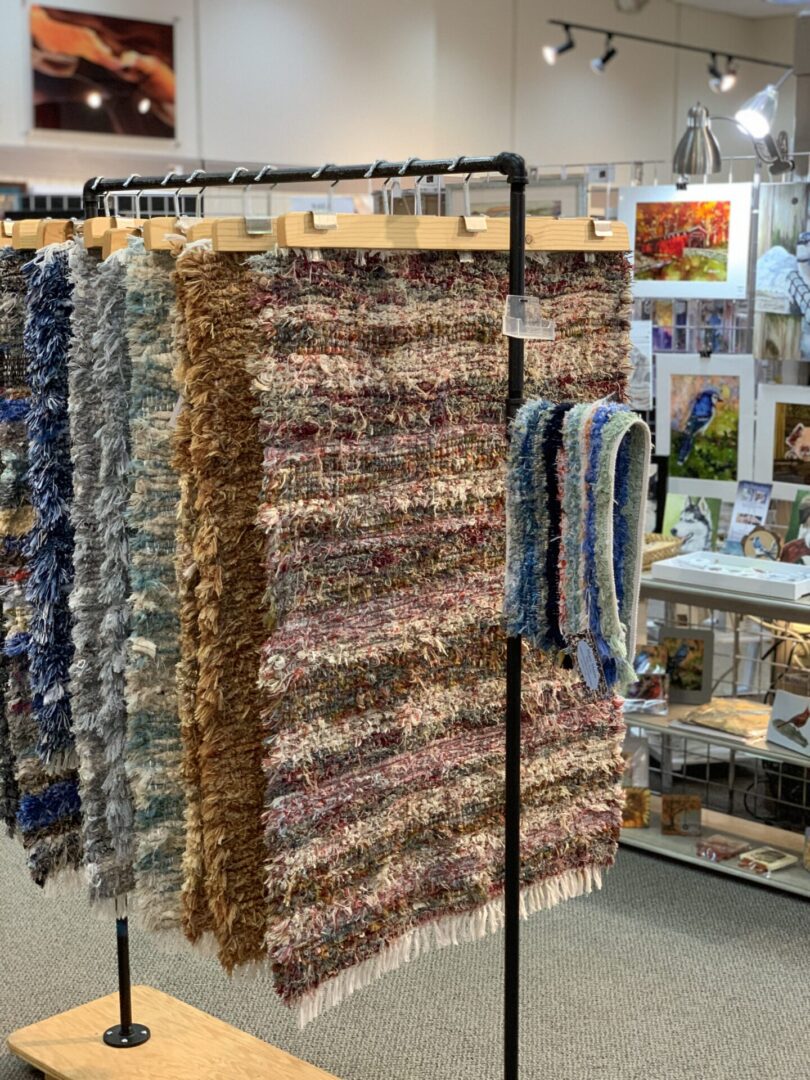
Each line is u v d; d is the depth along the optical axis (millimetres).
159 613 1972
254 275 1632
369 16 8578
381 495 1789
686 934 3229
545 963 3082
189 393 1757
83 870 2361
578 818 2150
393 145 8844
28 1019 2832
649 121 10852
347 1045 2738
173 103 7660
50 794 2314
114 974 3041
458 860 1983
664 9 10781
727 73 9891
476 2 9312
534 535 1727
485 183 4340
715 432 3930
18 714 2301
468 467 1893
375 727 1841
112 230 1943
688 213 3895
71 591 2162
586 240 1967
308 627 1739
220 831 1848
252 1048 2582
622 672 1638
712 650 3811
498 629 1974
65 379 2104
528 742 2053
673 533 4039
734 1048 2715
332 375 1691
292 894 1772
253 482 1785
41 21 7012
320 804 1782
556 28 9898
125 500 2004
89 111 7285
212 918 1926
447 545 1888
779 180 5090
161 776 2020
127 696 1985
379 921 1891
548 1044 2730
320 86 8367
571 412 1645
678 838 3732
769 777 3969
